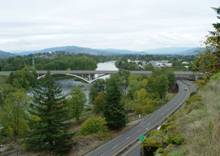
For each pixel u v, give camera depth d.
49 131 41.53
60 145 41.84
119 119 53.09
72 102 63.06
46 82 44.47
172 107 72.56
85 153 41.47
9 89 72.12
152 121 59.19
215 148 12.06
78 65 174.12
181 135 18.25
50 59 196.50
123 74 100.31
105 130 50.91
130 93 83.12
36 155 42.22
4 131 52.56
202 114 19.52
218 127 13.19
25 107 51.62
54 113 41.97
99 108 67.94
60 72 124.75
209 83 28.78
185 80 125.75
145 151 19.97
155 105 74.94
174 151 16.38
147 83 82.56
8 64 174.62
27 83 106.69
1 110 54.12
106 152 41.28
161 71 93.94
